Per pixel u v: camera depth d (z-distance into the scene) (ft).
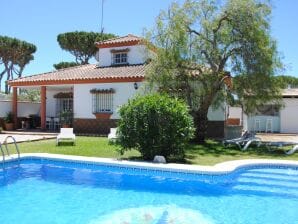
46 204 29.53
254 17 56.85
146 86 60.85
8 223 25.22
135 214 27.27
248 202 30.14
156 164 38.19
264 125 97.09
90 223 25.30
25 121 92.84
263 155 48.55
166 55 58.29
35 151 49.57
